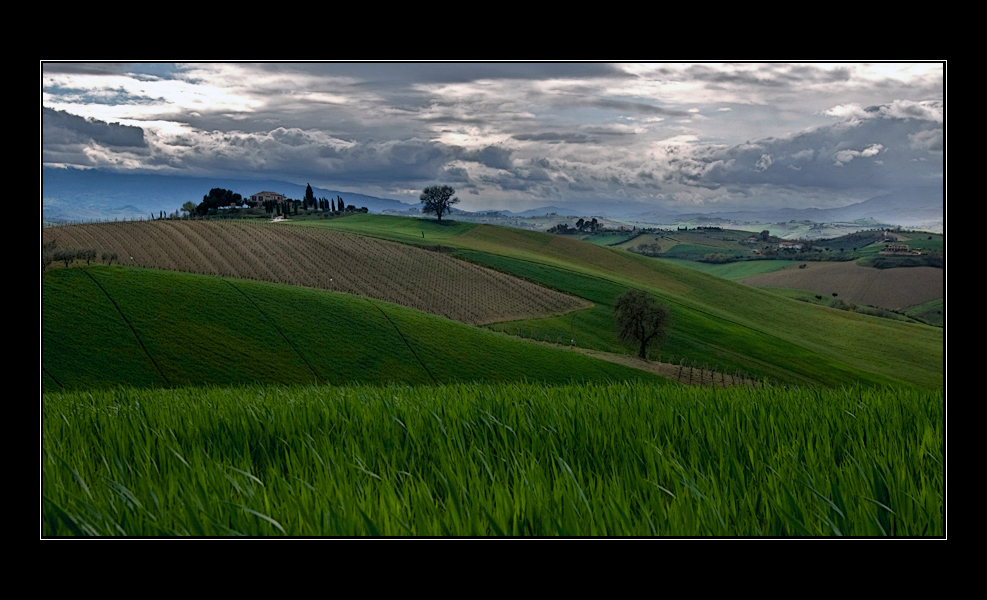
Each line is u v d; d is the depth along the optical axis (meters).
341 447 6.04
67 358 43.75
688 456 5.99
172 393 12.14
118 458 5.75
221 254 91.69
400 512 4.35
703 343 76.06
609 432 6.71
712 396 9.27
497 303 87.56
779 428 6.90
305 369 49.72
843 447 6.18
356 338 55.16
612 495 4.57
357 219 157.38
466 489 4.78
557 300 90.81
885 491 4.82
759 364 68.88
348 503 4.31
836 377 65.19
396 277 94.12
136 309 51.12
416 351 54.75
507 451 5.89
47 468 5.14
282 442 6.48
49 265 56.06
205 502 4.54
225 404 9.02
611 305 90.06
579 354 59.84
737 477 5.30
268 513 4.41
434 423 6.97
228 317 53.56
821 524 4.28
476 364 53.84
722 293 112.62
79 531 4.03
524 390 10.75
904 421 7.31
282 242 101.75
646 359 66.25
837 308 103.62
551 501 4.51
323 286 85.25
